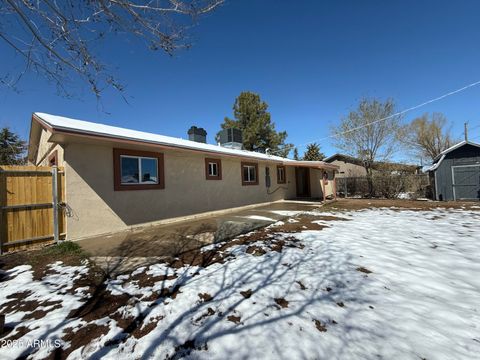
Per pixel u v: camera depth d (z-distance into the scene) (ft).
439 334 6.21
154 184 23.88
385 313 7.21
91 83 10.64
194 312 7.52
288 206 36.50
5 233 14.75
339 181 57.98
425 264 11.27
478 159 38.01
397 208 32.32
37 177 16.30
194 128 43.27
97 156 19.51
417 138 82.33
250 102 82.99
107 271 11.28
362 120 57.11
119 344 6.13
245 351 5.71
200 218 27.45
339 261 11.74
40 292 9.31
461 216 24.66
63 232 17.33
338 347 5.75
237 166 35.73
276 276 10.14
